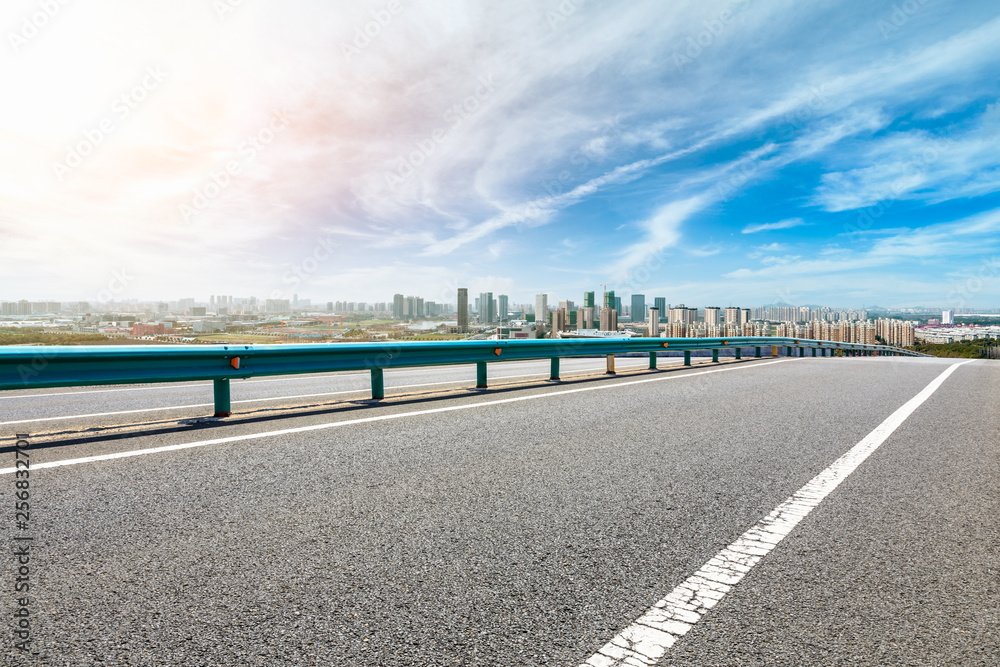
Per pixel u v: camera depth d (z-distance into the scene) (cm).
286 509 281
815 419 548
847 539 247
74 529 252
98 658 156
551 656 160
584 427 503
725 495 309
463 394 736
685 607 188
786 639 169
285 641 166
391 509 282
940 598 194
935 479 341
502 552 231
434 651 162
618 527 260
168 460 378
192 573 209
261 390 810
